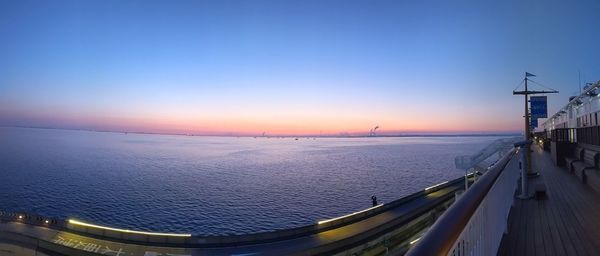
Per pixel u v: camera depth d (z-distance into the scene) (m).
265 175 111.69
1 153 189.88
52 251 32.41
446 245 1.66
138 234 33.88
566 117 26.03
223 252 30.11
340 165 138.75
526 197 8.41
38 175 110.25
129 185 93.75
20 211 65.19
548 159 22.52
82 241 34.03
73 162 151.12
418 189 81.12
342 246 30.66
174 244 32.44
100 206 70.12
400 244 34.00
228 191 84.75
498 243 4.70
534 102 24.66
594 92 16.34
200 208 68.19
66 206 70.06
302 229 33.69
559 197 8.67
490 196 3.85
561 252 4.57
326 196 76.56
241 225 56.47
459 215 2.12
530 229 5.72
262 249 30.25
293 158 179.12
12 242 34.09
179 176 110.75
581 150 15.88
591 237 5.20
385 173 109.69
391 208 41.84
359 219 37.81
